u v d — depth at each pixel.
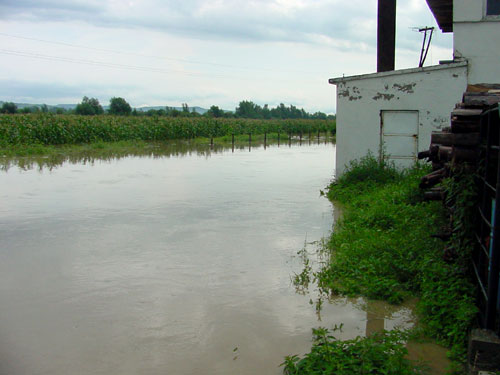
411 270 6.62
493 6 12.23
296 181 16.81
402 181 12.17
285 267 7.42
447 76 12.91
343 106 14.05
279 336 5.19
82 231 9.59
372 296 6.23
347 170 14.12
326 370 4.18
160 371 4.51
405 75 13.35
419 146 13.47
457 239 5.50
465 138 5.02
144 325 5.46
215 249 8.36
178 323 5.51
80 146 30.91
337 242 8.42
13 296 6.29
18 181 16.30
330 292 6.43
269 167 21.42
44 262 7.66
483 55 12.45
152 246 8.54
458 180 5.26
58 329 5.36
